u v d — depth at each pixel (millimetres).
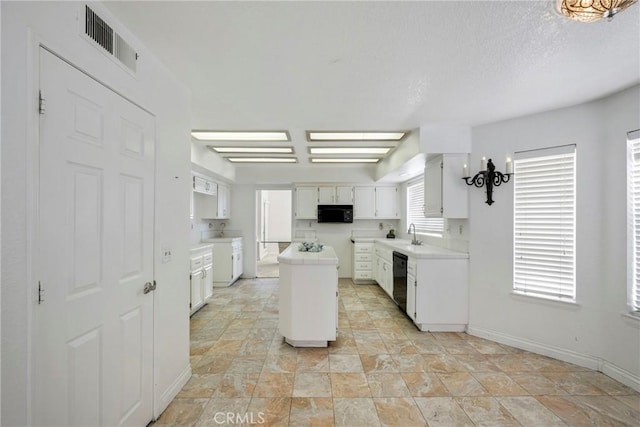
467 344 3023
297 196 6031
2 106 973
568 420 1879
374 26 1525
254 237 6297
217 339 3152
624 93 2287
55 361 1158
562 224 2670
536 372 2463
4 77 979
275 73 2049
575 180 2590
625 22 1480
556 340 2699
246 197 6297
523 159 2908
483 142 3176
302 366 2561
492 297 3115
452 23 1499
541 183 2795
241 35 1614
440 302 3336
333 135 3625
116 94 1505
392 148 4254
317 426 1815
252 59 1866
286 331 2988
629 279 2271
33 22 1062
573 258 2607
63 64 1190
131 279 1634
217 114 2844
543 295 2777
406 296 3770
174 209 2107
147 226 1783
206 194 5109
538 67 1956
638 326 2184
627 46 1702
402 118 2980
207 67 1971
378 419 1883
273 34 1603
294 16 1448
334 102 2562
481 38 1632
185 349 2287
